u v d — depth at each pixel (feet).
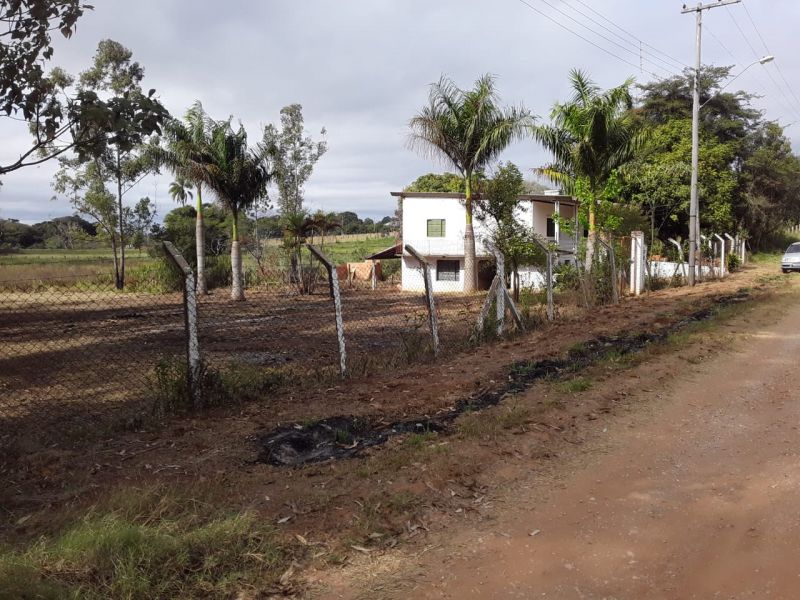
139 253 122.62
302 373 26.35
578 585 10.36
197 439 17.48
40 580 9.89
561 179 72.49
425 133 82.38
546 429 18.33
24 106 13.87
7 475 14.93
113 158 98.99
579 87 64.64
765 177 144.25
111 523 11.66
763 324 39.24
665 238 118.11
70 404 23.39
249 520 12.17
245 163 80.23
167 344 42.86
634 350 30.37
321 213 109.60
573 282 53.78
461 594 10.17
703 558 11.16
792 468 15.29
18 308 47.75
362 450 16.81
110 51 96.73
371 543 11.84
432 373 25.63
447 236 107.96
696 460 16.06
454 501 13.69
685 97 143.43
